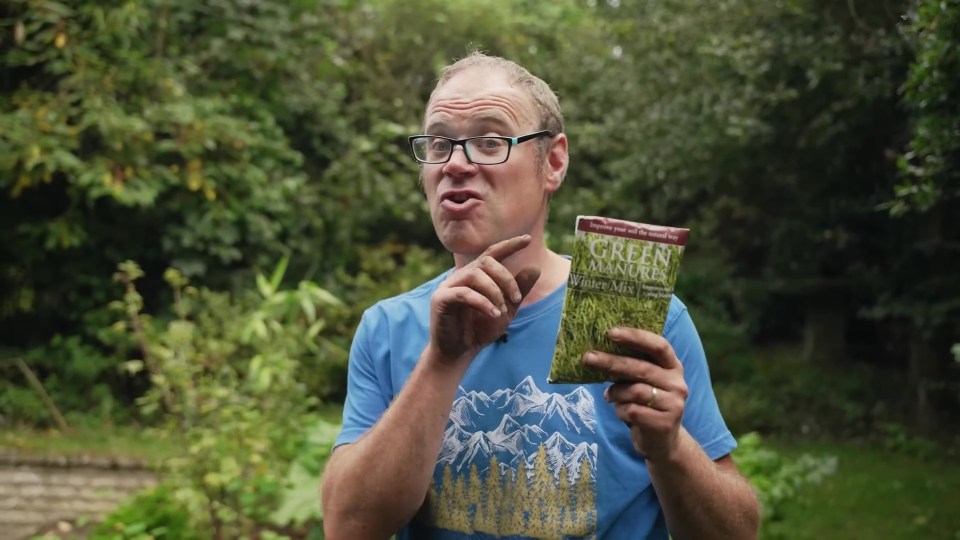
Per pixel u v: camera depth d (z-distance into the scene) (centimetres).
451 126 159
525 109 161
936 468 679
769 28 659
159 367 432
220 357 455
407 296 175
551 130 167
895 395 882
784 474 502
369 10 1029
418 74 1046
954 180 433
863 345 1006
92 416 722
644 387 134
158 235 789
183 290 769
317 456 411
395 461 144
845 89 631
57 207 776
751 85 648
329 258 873
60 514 515
